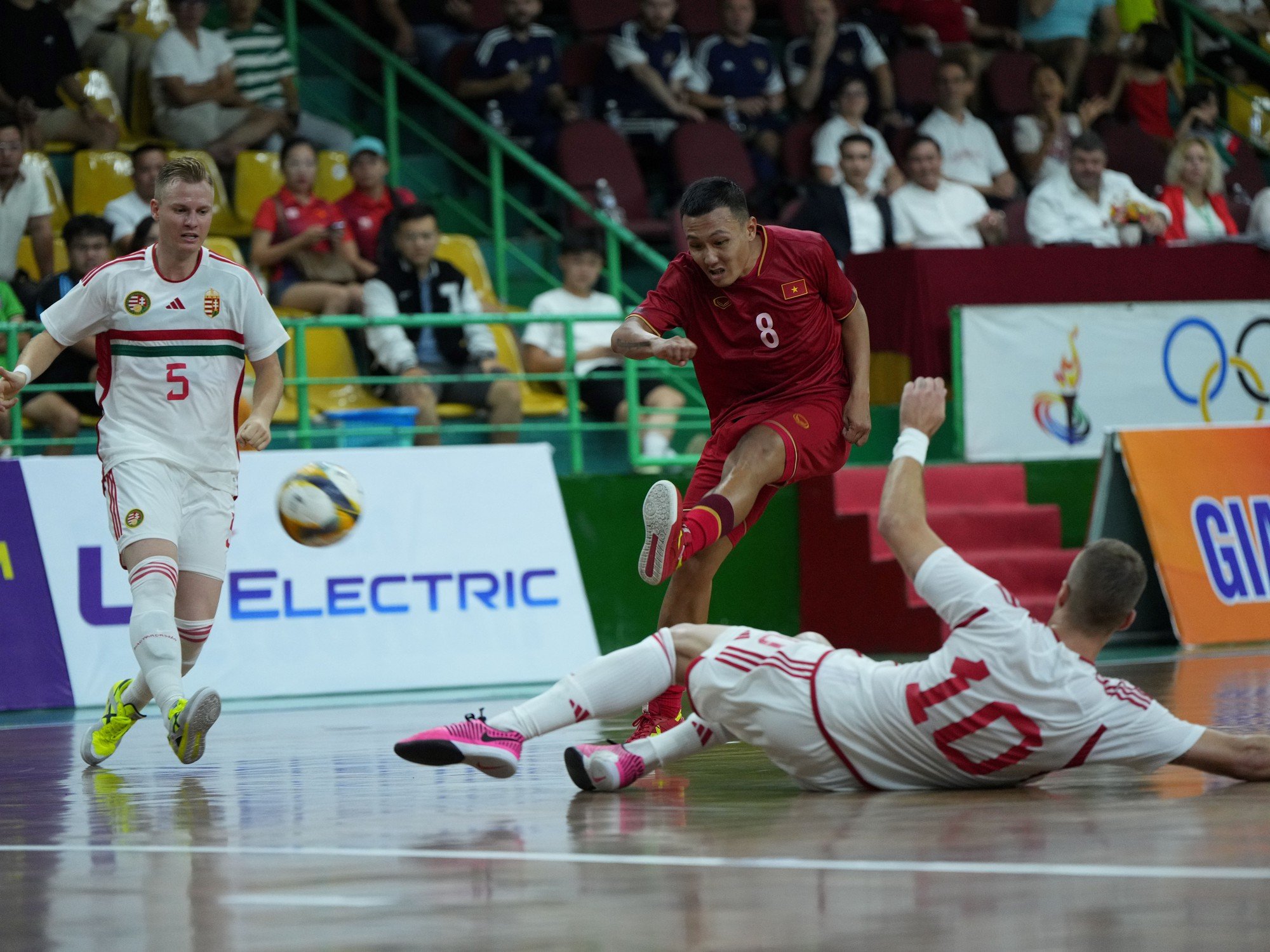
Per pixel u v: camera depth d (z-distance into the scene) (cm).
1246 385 2809
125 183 2809
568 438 2733
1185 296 2850
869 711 1020
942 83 3309
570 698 1073
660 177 3366
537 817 998
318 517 1433
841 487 2581
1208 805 966
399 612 2289
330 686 2223
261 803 1113
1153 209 3073
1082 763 1009
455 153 3288
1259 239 2902
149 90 2972
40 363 1360
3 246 2522
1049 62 3706
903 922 666
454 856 860
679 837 898
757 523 2633
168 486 1369
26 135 2741
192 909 742
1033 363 2680
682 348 1298
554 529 2409
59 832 1009
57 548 2172
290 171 2692
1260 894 702
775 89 3406
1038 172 3475
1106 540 1006
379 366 2511
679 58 3300
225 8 3325
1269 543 2667
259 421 1365
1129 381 2739
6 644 2125
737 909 700
